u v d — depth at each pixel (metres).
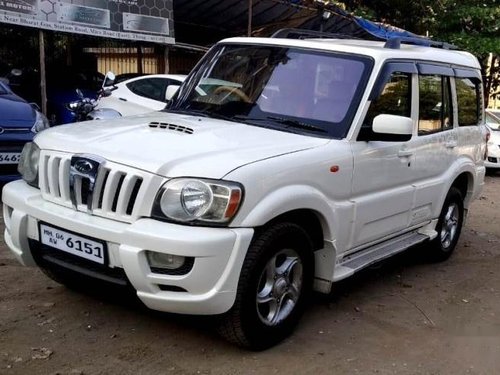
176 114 4.50
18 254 3.83
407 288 5.19
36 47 15.30
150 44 12.41
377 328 4.27
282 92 4.39
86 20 9.22
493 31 17.27
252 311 3.49
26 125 6.70
